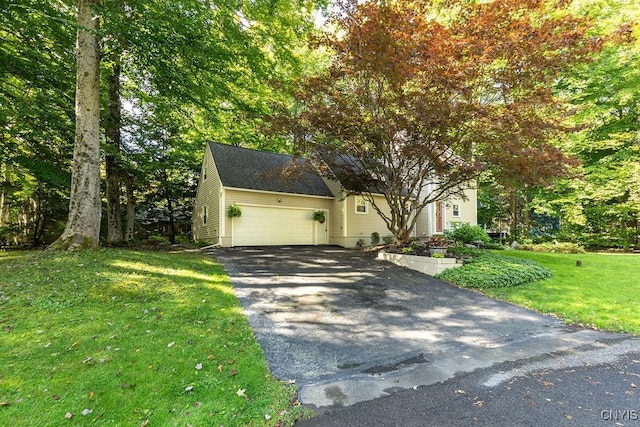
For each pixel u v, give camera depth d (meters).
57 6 8.21
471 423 2.65
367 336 4.59
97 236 7.88
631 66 12.85
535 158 7.69
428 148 8.82
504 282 7.40
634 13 11.35
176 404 2.79
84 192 7.65
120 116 12.62
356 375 3.49
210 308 5.18
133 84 12.93
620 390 3.19
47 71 9.13
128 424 2.52
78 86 7.71
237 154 15.67
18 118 9.47
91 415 2.60
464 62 7.52
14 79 10.20
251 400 2.93
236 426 2.58
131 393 2.90
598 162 15.39
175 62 9.00
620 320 5.23
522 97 7.82
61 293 5.10
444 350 4.18
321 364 3.73
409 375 3.50
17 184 13.77
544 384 3.30
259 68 9.52
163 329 4.28
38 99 9.47
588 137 15.44
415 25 7.60
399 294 6.66
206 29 8.24
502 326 5.07
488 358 3.95
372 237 15.55
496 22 7.46
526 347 4.29
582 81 13.98
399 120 8.59
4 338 3.75
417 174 10.51
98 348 3.66
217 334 4.27
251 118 10.60
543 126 7.66
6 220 16.09
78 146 7.66
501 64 8.23
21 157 10.34
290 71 10.76
